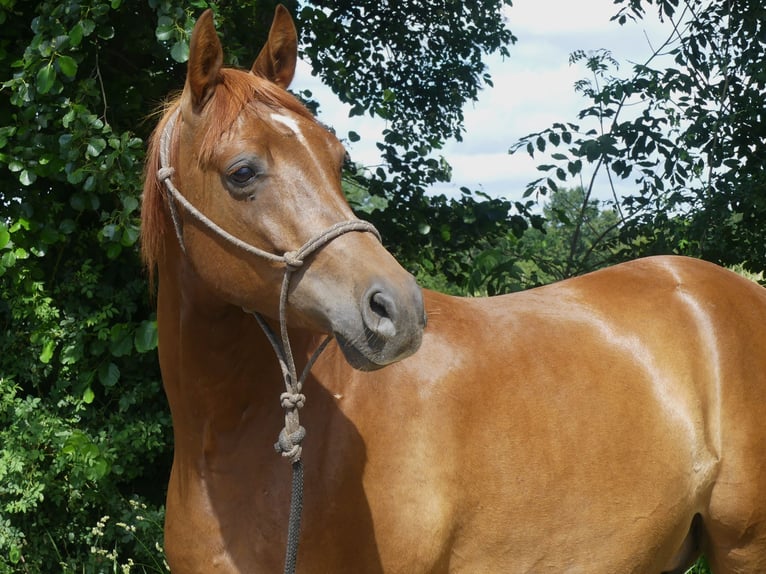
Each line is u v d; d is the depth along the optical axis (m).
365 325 1.49
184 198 1.67
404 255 4.30
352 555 1.79
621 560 2.14
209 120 1.62
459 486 1.91
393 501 1.82
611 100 4.09
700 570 3.35
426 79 5.35
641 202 4.29
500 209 4.20
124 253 3.66
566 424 2.06
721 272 2.48
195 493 1.83
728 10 4.20
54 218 3.61
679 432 2.19
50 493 3.48
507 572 2.01
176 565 1.90
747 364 2.29
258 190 1.59
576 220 4.74
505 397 2.01
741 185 4.03
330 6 4.71
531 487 1.99
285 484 1.77
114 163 3.27
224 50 3.58
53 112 3.28
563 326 2.21
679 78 4.09
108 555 3.31
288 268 1.56
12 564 3.49
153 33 3.64
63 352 3.46
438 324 2.07
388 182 4.33
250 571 1.78
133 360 3.67
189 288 1.74
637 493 2.12
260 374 1.80
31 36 3.62
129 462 3.67
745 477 2.25
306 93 4.29
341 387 1.85
